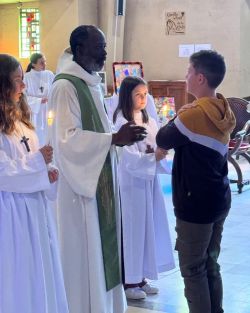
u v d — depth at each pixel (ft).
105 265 11.02
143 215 13.69
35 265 8.89
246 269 16.47
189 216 10.25
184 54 39.83
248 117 29.07
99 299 10.80
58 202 10.67
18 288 8.69
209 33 39.01
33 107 29.40
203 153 10.14
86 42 10.73
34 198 9.03
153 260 13.85
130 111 13.60
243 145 29.17
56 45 41.70
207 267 10.93
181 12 39.68
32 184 8.80
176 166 10.44
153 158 13.32
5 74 8.82
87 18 40.81
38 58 31.09
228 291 14.66
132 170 13.25
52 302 9.21
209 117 10.09
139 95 13.57
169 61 40.40
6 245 8.61
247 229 21.06
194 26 39.42
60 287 9.51
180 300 13.98
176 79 40.29
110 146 10.35
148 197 13.78
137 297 13.96
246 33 38.96
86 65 10.88
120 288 11.57
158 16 40.40
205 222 10.25
